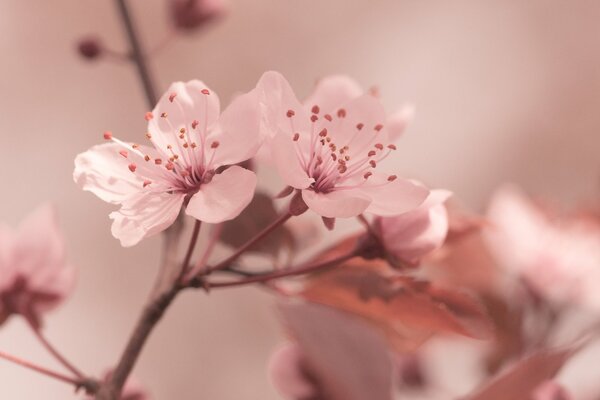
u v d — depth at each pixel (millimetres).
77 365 528
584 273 298
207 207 232
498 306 295
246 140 236
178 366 546
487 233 297
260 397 539
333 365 243
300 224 267
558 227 304
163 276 253
